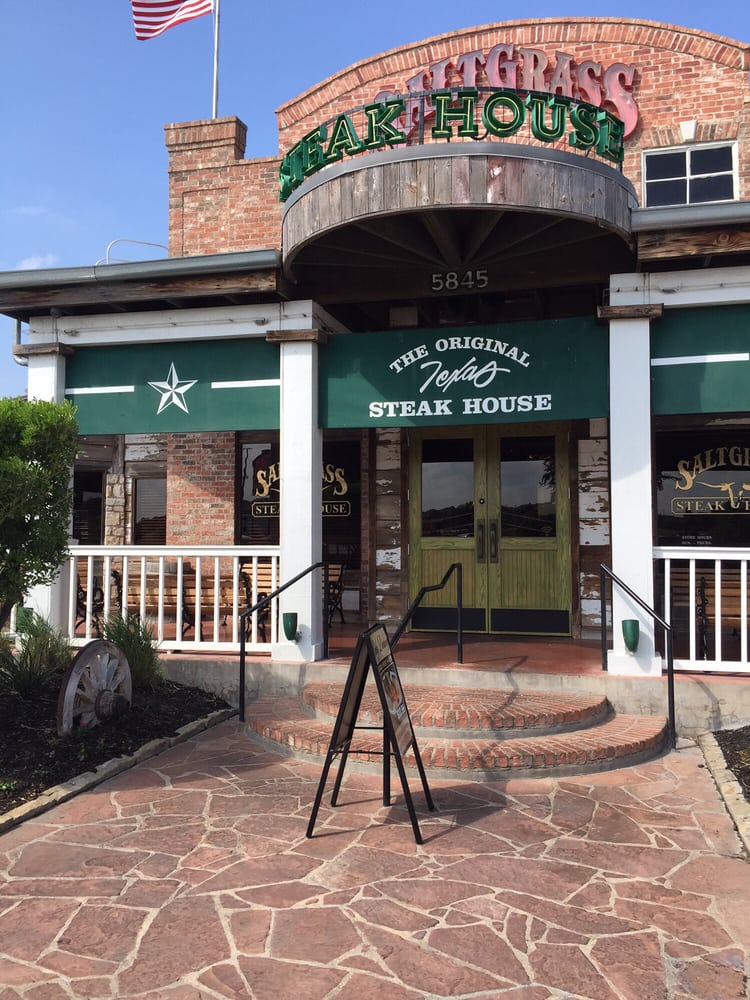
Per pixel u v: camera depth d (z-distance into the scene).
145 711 6.39
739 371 6.41
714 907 3.54
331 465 9.47
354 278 7.43
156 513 10.48
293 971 3.02
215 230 9.84
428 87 9.04
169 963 3.09
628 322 6.52
